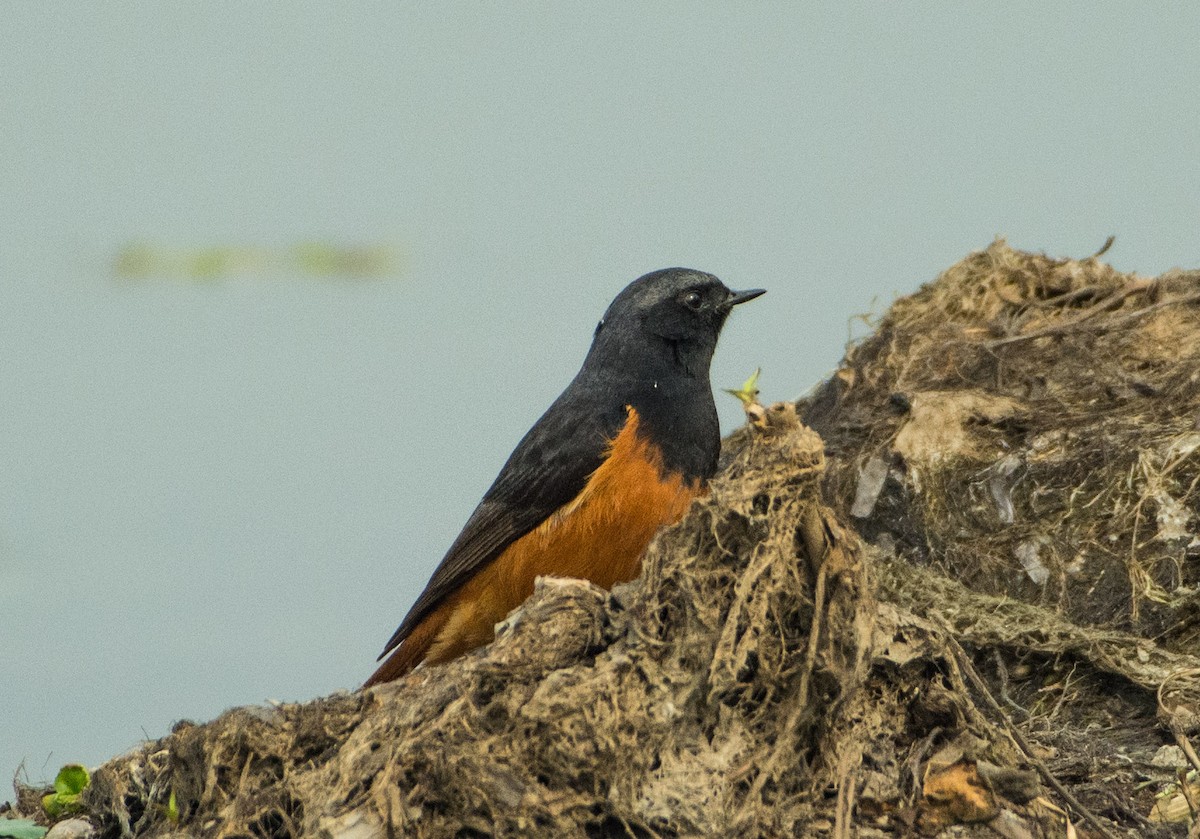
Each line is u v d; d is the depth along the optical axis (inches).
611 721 329.4
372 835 323.6
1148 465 460.4
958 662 364.8
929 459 500.1
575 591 353.4
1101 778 376.5
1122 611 444.8
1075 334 541.6
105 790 410.0
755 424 345.7
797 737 334.6
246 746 362.9
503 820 325.4
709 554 343.9
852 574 335.6
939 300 599.2
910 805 335.0
